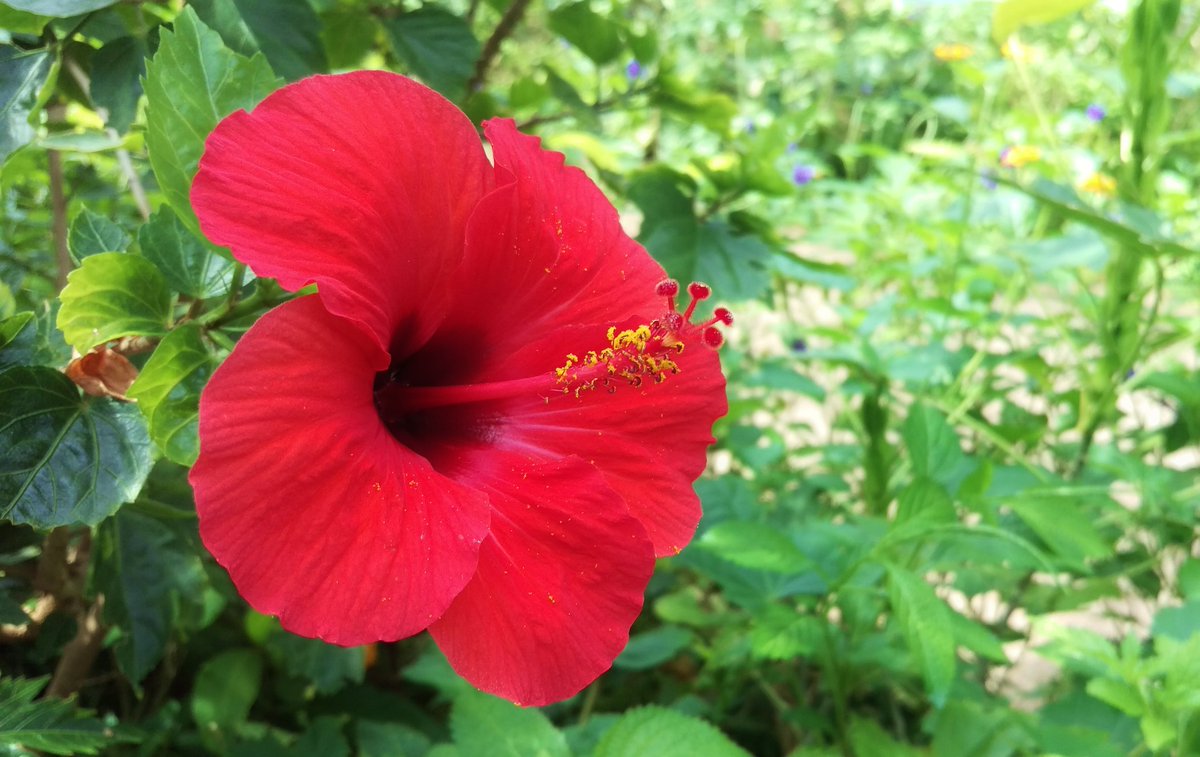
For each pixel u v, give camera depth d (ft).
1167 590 1.65
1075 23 4.01
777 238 1.59
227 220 0.62
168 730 1.26
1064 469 1.88
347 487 0.64
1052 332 2.39
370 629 0.63
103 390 0.77
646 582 0.74
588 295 0.87
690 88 1.50
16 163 1.06
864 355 1.69
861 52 5.88
